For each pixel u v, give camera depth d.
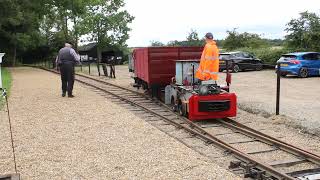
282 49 31.17
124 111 13.52
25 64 52.72
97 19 52.69
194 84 12.73
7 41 45.84
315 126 11.07
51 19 48.25
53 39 53.88
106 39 54.62
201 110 12.09
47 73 32.50
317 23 29.98
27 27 44.88
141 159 8.05
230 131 11.12
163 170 7.38
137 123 11.53
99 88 20.44
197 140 10.05
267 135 10.10
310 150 8.93
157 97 16.30
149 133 10.29
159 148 8.85
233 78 24.78
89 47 57.12
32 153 8.55
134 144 9.21
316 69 24.88
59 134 10.22
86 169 7.50
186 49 15.89
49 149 8.84
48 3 42.72
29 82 23.88
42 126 11.16
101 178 7.02
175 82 14.31
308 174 7.50
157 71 15.80
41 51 54.22
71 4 45.03
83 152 8.59
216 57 12.14
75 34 50.75
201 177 7.01
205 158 8.13
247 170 7.41
